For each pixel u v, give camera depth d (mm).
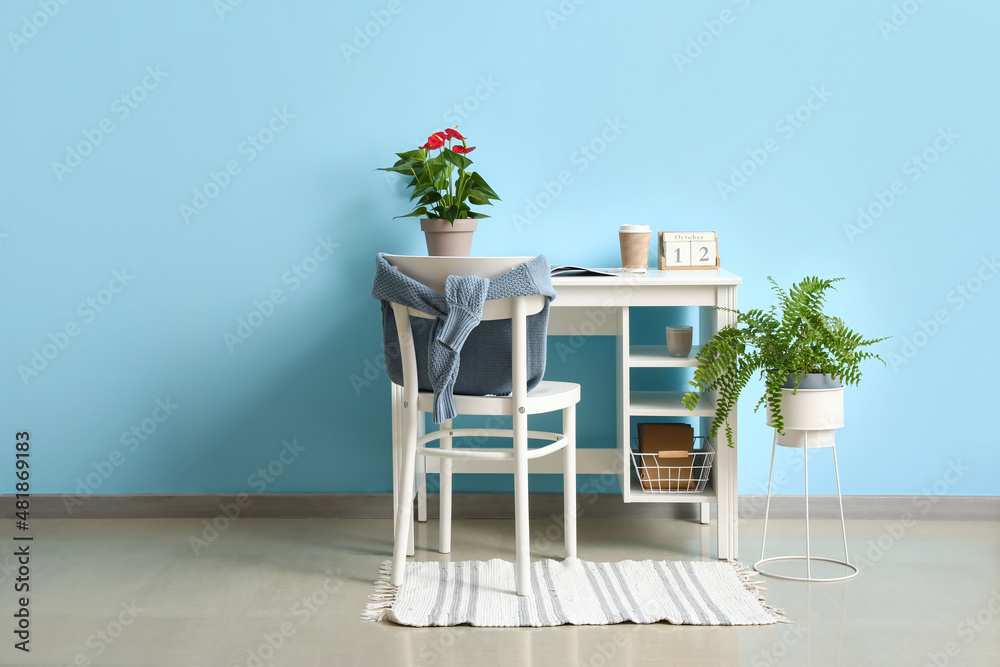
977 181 2482
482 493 2639
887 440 2559
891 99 2475
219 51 2531
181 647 1748
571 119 2523
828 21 2467
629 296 2195
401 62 2527
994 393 2527
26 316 2604
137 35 2529
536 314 1988
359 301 2598
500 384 1993
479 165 2547
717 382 2164
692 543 2371
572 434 2189
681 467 2307
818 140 2498
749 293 2547
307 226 2578
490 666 1661
